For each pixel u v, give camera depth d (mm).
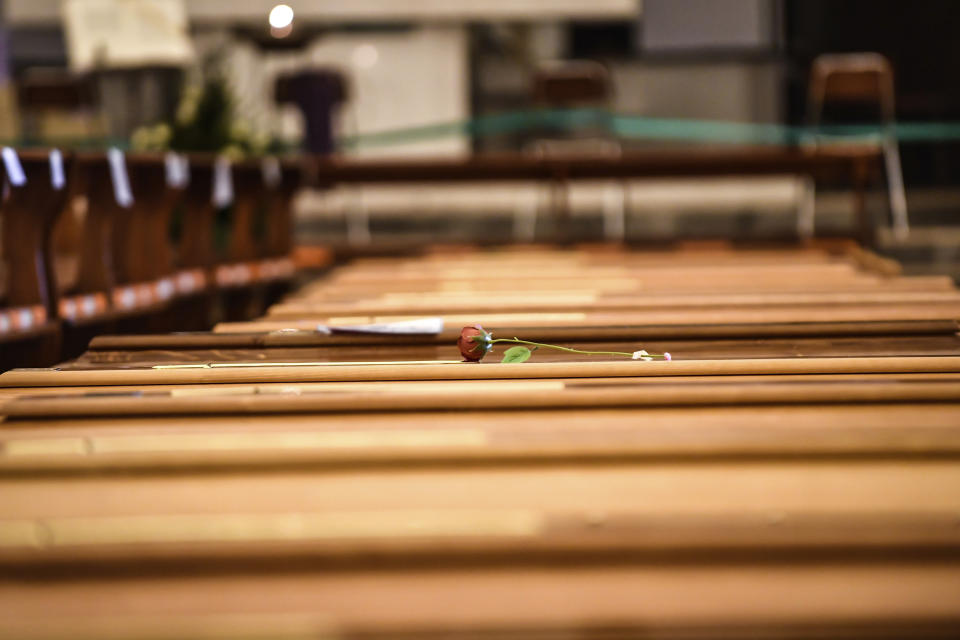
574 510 3143
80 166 5098
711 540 3064
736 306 4684
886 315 4434
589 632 2832
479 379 3748
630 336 4004
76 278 5262
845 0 13430
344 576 3057
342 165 7793
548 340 3986
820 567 3059
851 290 4961
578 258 6332
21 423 3512
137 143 9156
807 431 3357
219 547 3068
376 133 12852
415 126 12836
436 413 3535
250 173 6902
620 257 6355
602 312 4648
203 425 3480
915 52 13695
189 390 3666
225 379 3768
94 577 3066
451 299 4859
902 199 10273
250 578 3057
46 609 2990
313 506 3168
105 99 12250
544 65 12570
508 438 3332
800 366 3771
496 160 7863
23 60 12875
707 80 12523
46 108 9930
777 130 12422
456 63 12734
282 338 4016
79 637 2830
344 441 3344
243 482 3254
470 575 3051
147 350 4023
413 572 3061
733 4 13344
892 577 3033
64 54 12898
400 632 2838
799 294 4836
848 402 3566
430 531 3090
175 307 6176
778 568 3057
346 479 3260
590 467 3291
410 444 3334
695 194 11633
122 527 3104
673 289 5098
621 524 3105
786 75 13023
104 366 3859
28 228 4906
